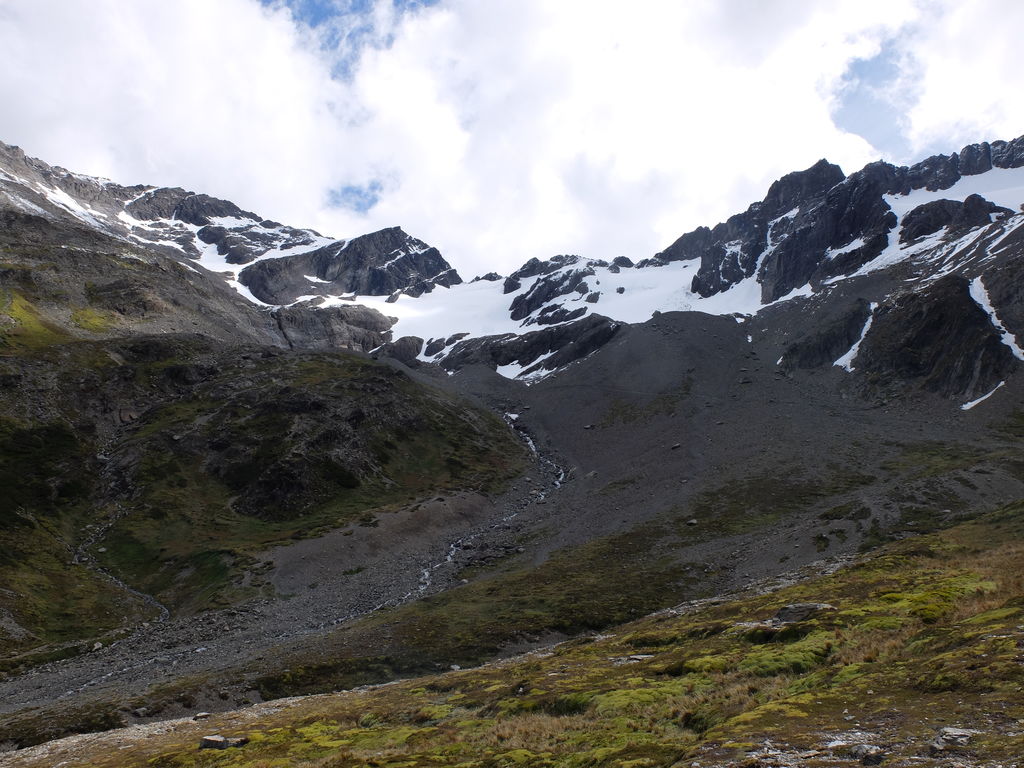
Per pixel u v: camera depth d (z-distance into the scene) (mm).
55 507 125812
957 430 153750
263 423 171000
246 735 42031
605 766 24172
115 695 64000
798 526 104312
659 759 23219
